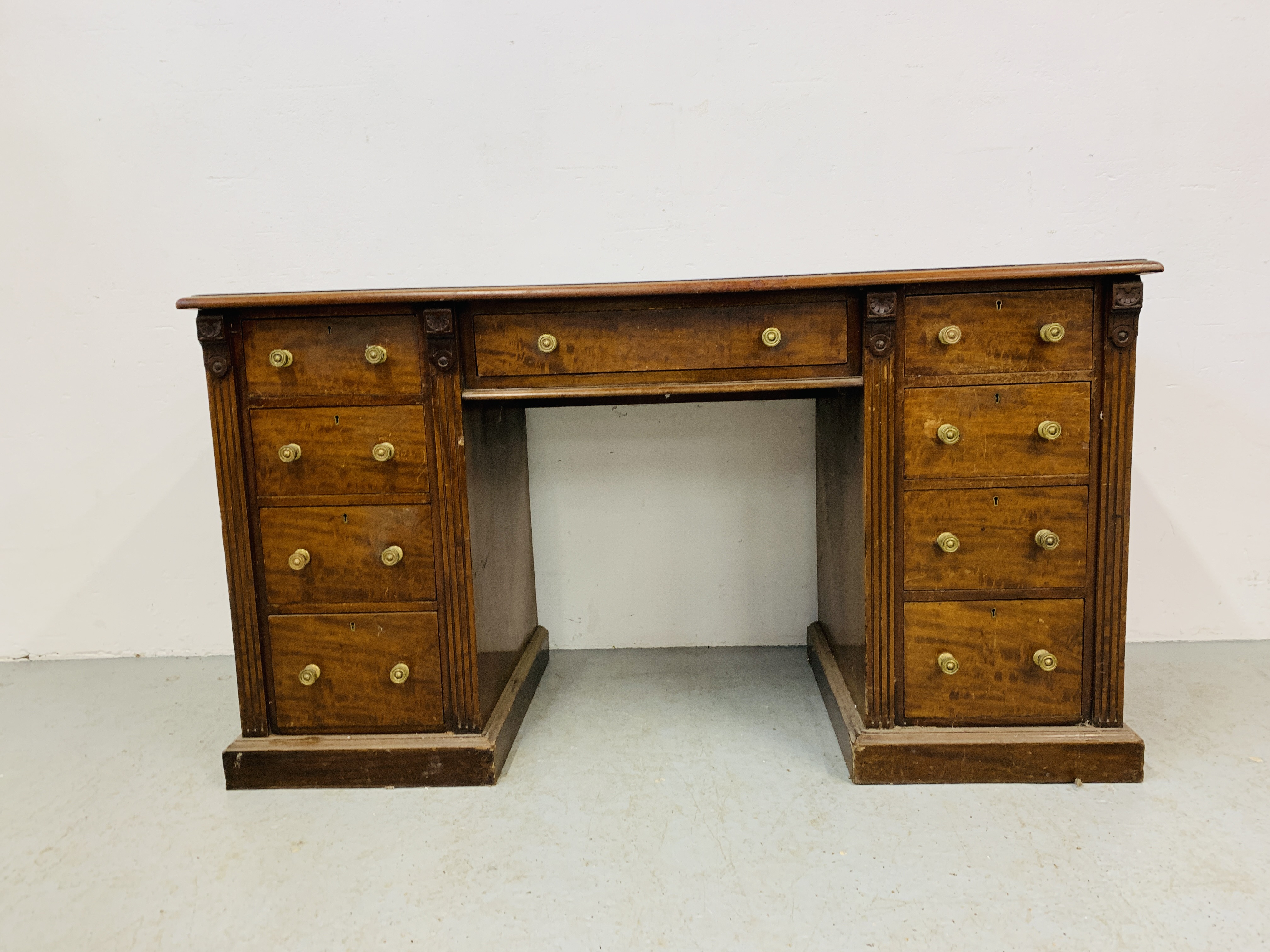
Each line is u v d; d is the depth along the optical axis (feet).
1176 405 6.98
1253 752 5.35
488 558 5.71
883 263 7.00
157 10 6.95
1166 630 7.27
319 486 5.20
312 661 5.35
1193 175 6.70
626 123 6.95
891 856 4.41
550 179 7.04
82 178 7.16
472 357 5.09
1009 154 6.80
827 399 6.43
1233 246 6.75
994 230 6.90
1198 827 4.57
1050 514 4.98
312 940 3.90
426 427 5.10
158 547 7.66
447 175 7.07
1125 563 4.95
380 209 7.14
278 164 7.11
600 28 6.84
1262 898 3.99
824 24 6.75
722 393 5.02
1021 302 4.81
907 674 5.17
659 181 7.00
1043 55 6.67
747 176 6.96
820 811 4.86
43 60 7.02
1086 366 4.84
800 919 3.94
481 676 5.40
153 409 7.47
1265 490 7.04
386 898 4.19
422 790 5.27
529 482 7.45
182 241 7.23
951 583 5.07
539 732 6.01
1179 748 5.43
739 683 6.81
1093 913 3.92
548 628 7.71
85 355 7.39
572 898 4.14
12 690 7.03
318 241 7.20
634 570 7.60
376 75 6.98
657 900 4.11
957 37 6.70
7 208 7.19
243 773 5.33
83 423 7.48
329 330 5.05
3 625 7.74
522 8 6.84
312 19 6.94
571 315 5.01
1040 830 4.59
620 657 7.48
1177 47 6.58
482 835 4.73
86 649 7.78
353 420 5.13
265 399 5.13
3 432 7.48
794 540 7.49
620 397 5.15
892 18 6.71
